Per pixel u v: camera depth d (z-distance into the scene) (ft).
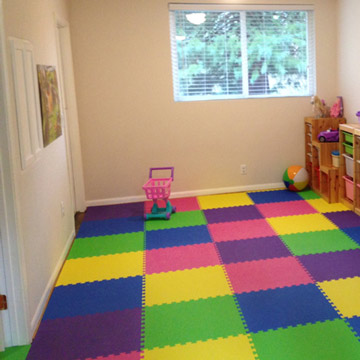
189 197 16.22
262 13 15.55
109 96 15.19
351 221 12.82
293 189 16.06
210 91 15.83
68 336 7.81
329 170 14.35
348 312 8.08
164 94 15.40
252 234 12.28
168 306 8.67
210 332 7.70
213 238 12.16
